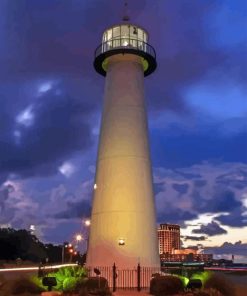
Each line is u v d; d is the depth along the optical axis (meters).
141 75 30.64
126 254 26.48
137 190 27.70
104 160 28.72
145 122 29.81
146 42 31.12
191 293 21.64
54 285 22.72
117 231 26.91
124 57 30.31
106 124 29.53
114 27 30.92
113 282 24.50
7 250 85.12
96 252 27.28
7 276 27.23
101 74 32.78
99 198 28.20
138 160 28.34
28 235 96.12
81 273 24.28
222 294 22.48
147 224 27.41
